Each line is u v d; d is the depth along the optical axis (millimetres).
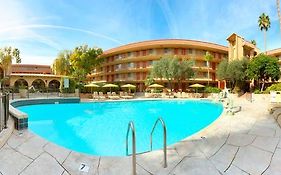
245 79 38375
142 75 49344
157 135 8742
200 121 12102
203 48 48469
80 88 30719
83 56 44562
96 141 7875
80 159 4664
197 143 5535
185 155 4879
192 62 39469
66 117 13383
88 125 10906
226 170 4230
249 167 4301
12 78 40844
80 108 17812
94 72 63500
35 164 4324
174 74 38031
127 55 51781
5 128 5738
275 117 7887
